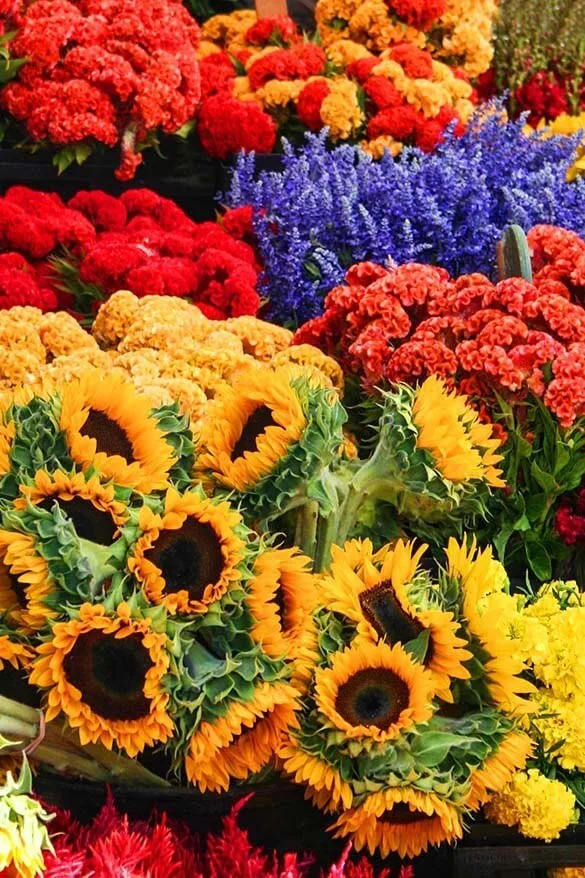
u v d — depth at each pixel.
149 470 1.76
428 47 4.83
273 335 2.76
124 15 4.00
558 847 1.90
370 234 3.31
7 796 1.39
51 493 1.63
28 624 1.63
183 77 4.04
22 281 3.04
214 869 1.64
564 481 2.42
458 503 1.99
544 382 2.36
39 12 3.99
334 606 1.79
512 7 5.25
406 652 1.74
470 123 3.98
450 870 1.90
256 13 4.96
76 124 3.83
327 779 1.68
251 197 3.71
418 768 1.69
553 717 1.98
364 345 2.45
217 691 1.60
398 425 1.94
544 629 1.98
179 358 2.57
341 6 4.74
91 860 1.55
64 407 1.72
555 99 5.07
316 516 1.97
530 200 3.45
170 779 1.80
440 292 2.52
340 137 4.29
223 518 1.64
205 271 3.22
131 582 1.62
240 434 1.88
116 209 3.54
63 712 1.64
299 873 1.64
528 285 2.45
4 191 4.02
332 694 1.70
